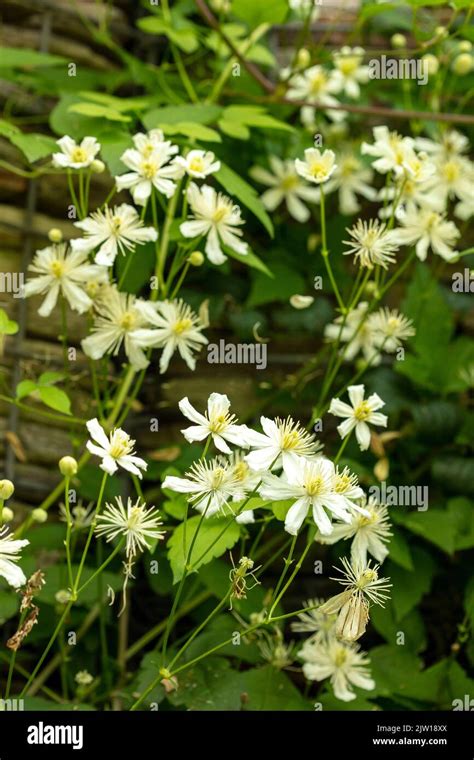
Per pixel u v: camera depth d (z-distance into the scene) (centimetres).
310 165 66
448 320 81
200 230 68
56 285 67
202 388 82
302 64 84
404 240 73
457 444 79
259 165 84
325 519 56
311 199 84
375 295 71
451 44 87
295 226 85
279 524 78
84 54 86
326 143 86
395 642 73
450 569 79
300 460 57
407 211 73
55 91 83
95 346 67
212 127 82
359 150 86
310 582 79
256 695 69
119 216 66
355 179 84
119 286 69
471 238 87
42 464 78
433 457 80
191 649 69
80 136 74
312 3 80
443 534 73
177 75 87
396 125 88
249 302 81
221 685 67
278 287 82
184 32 83
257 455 57
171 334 67
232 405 82
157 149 67
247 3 76
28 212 79
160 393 82
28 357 78
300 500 57
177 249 73
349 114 87
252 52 83
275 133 84
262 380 83
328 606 56
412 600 74
